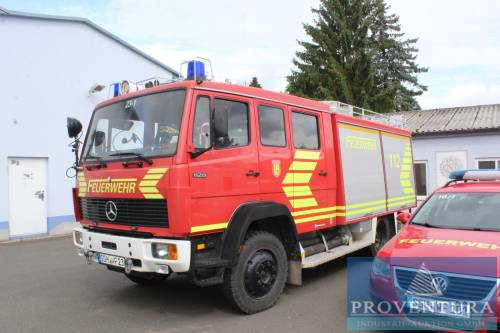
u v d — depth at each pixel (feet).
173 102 16.20
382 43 121.08
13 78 40.88
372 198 27.12
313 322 16.46
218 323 16.53
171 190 15.08
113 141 18.22
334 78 94.79
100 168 18.01
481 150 49.98
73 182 45.16
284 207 18.83
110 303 19.51
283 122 20.07
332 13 98.37
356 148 25.59
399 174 31.65
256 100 18.70
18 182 41.34
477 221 17.20
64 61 44.60
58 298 20.45
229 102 17.51
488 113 57.57
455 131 50.57
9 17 40.60
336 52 98.73
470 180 21.30
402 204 31.86
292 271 19.58
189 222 15.25
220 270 16.66
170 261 14.96
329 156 23.06
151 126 16.61
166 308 18.60
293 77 102.99
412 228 17.84
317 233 23.16
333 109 24.27
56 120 43.93
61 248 35.47
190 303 19.26
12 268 27.63
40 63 42.78
